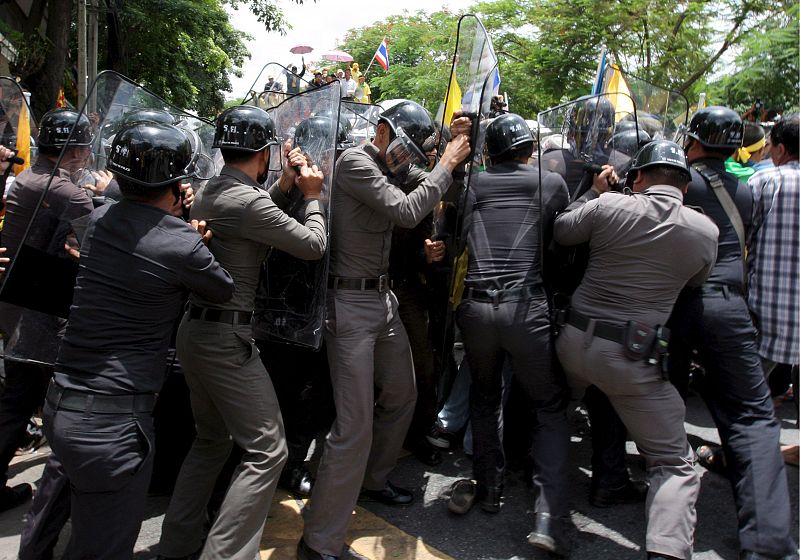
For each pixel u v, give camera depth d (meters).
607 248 2.75
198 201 2.63
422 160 2.95
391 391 3.13
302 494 3.40
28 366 3.14
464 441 3.88
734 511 3.26
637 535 3.06
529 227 3.04
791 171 3.10
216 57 20.50
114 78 3.23
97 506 2.13
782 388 4.71
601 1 14.81
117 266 2.18
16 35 10.10
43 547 2.66
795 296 3.08
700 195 3.01
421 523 3.17
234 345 2.52
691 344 2.99
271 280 2.93
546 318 3.00
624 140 3.36
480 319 2.99
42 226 2.92
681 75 14.72
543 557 2.89
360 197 2.79
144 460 2.17
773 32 11.70
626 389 2.68
